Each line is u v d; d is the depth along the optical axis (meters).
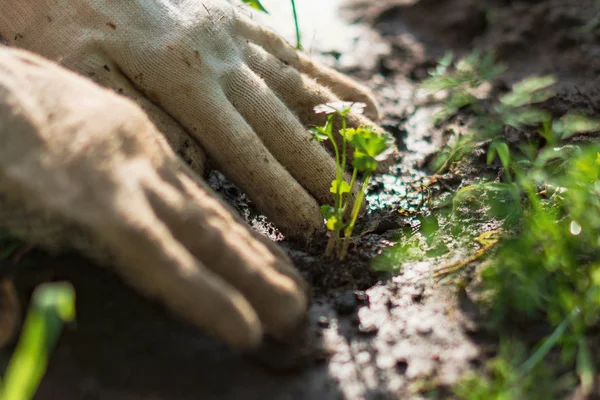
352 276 0.59
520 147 0.68
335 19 0.94
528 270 0.57
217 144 0.60
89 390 0.51
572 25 0.83
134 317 0.55
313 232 0.61
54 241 0.53
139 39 0.61
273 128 0.62
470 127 0.74
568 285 0.56
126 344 0.54
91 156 0.51
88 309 0.55
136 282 0.51
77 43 0.61
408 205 0.66
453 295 0.57
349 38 0.90
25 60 0.56
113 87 0.61
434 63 0.86
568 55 0.81
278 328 0.53
